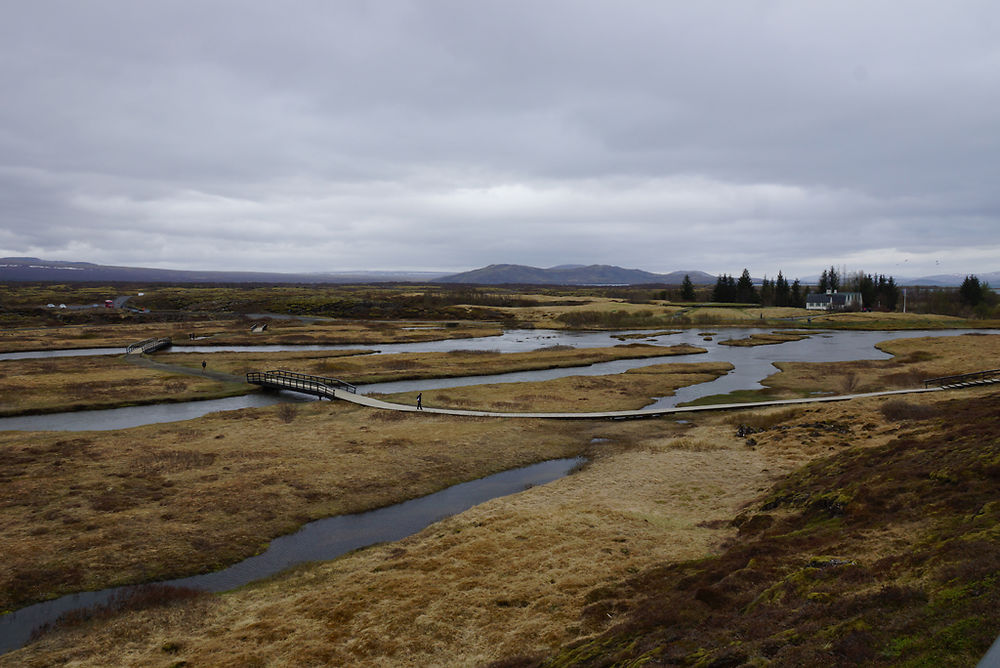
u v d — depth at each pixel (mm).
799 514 22297
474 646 16328
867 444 30562
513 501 28781
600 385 61969
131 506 27797
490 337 115375
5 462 33906
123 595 20859
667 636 13281
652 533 23625
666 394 57688
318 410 48812
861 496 20641
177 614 19078
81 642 17562
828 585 13852
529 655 15172
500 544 23281
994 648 6363
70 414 49000
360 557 23359
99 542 24188
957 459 20625
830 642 10391
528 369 74062
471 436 40594
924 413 35625
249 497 29062
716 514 25641
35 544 23844
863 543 16750
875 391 53969
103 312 144375
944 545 13852
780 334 115812
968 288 157875
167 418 47688
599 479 31750
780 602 13672
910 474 21188
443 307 165750
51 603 20297
